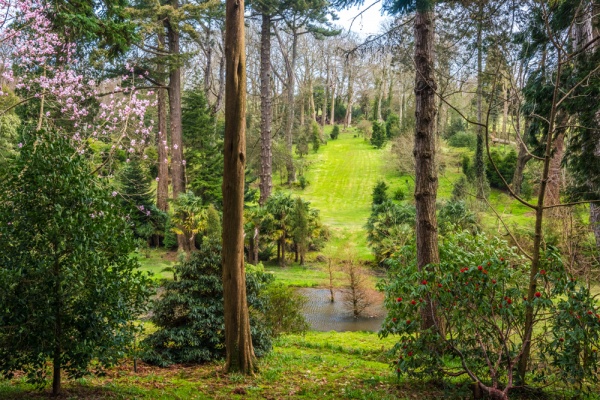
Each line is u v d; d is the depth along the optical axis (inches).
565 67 332.2
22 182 183.2
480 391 220.5
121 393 204.8
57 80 448.8
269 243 1055.6
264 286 368.2
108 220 192.1
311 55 2108.8
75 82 476.4
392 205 986.7
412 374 236.4
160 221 1027.3
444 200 1035.3
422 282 222.8
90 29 364.2
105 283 186.7
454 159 1293.1
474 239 288.5
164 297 325.1
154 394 212.8
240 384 250.8
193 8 936.3
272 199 1037.8
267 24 1049.5
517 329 226.7
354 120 2832.2
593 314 203.2
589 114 325.7
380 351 379.9
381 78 2110.0
